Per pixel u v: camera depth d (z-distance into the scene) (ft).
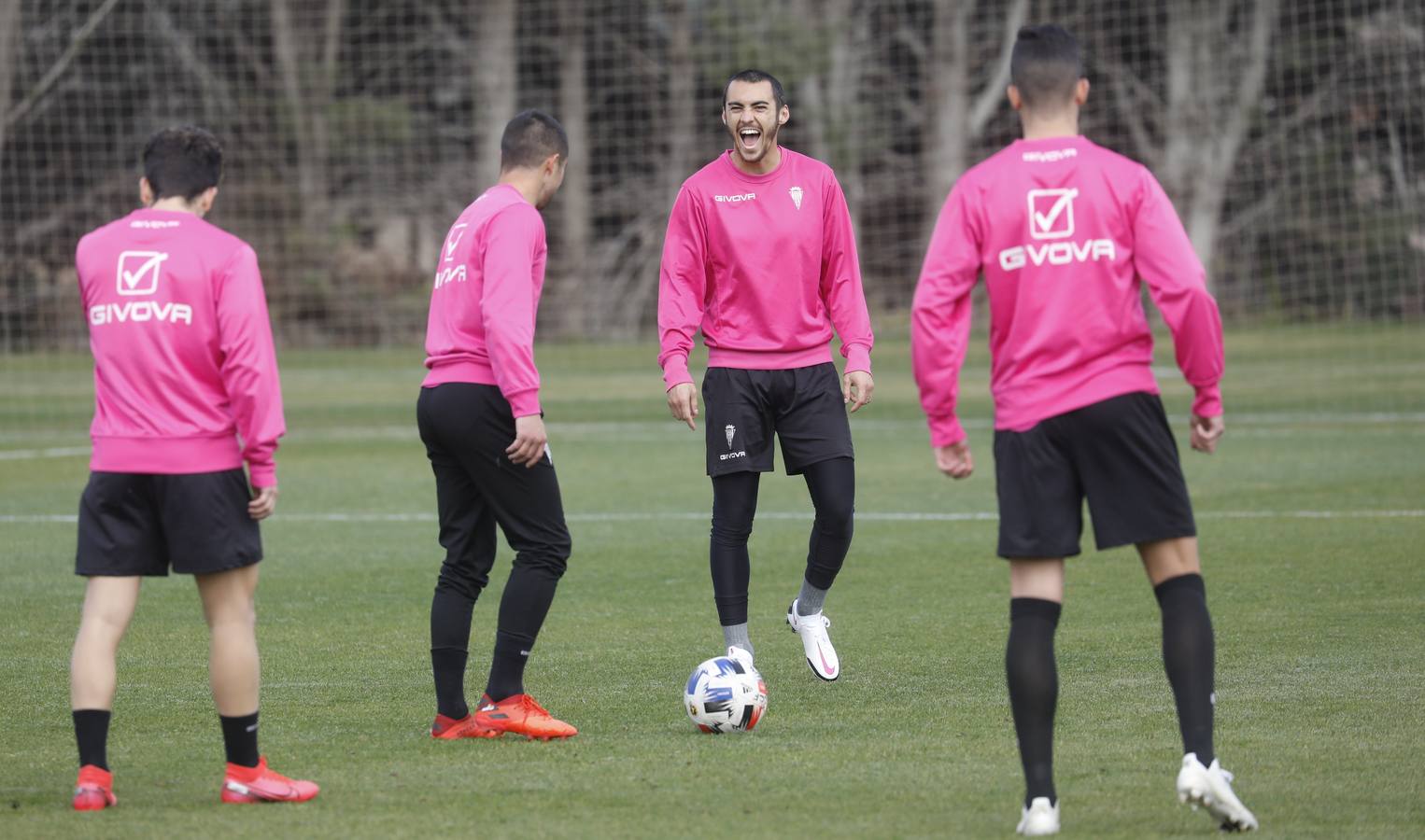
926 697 64.23
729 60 411.13
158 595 91.25
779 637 78.54
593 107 451.94
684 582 95.09
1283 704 60.75
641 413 230.48
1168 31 415.85
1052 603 46.44
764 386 68.23
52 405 261.03
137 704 64.08
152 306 48.75
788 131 420.77
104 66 413.59
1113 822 46.01
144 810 48.44
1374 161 419.54
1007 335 46.75
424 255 440.45
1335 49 416.67
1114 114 427.33
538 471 59.00
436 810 48.32
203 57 428.56
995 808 47.91
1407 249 402.52
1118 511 45.68
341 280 403.13
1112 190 45.96
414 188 437.58
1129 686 64.75
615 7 444.14
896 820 46.70
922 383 46.65
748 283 67.92
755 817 47.24
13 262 378.12
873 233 428.97
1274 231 410.52
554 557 59.57
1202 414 46.96
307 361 360.07
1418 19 398.83
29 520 126.62
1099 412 45.50
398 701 65.00
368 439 199.52
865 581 94.12
